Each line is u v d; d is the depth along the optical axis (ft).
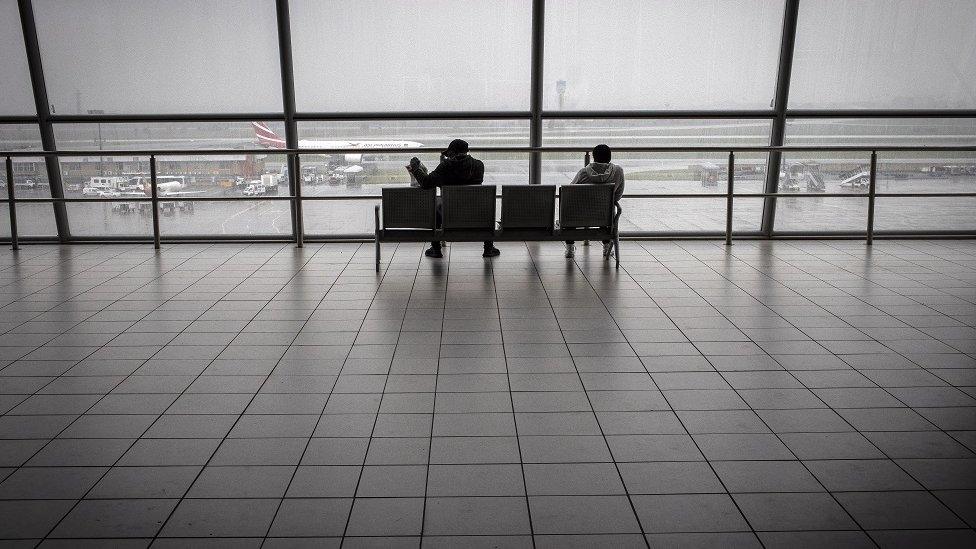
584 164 23.84
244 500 8.20
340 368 12.36
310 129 23.39
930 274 18.95
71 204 23.62
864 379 11.82
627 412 10.55
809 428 10.03
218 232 23.97
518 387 11.50
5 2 22.08
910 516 7.88
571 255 21.22
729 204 22.97
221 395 11.21
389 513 7.92
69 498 8.26
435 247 21.22
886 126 23.67
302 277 18.86
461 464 9.00
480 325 14.76
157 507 8.08
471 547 7.33
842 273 19.15
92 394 11.27
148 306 16.19
